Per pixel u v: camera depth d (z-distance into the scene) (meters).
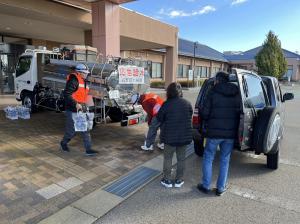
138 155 5.55
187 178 4.57
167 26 17.72
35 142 6.06
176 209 3.55
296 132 8.36
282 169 5.05
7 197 3.65
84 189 3.98
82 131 5.23
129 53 24.73
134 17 14.35
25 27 13.73
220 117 3.82
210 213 3.47
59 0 10.39
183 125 4.00
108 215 3.37
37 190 3.88
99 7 10.55
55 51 8.98
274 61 36.88
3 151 5.39
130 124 6.70
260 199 3.86
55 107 8.36
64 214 3.33
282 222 3.29
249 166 5.18
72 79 5.19
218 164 5.26
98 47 10.84
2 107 10.67
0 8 9.70
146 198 3.83
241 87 4.04
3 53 15.20
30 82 9.18
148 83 7.61
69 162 4.99
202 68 40.34
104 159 5.24
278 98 5.68
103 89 6.48
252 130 4.36
